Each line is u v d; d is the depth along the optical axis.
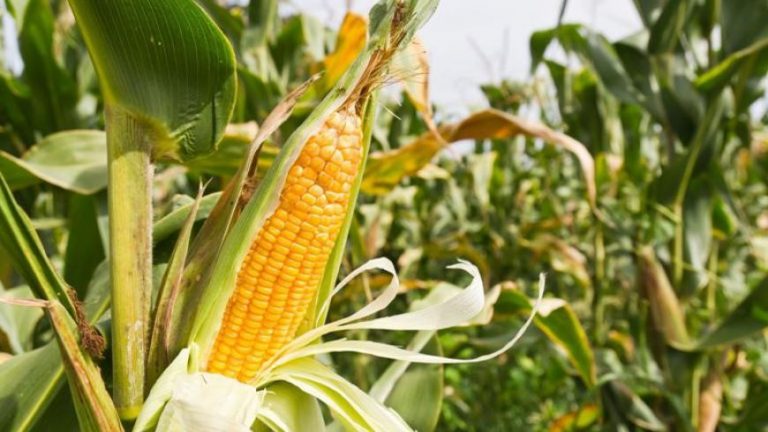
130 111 0.64
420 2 0.67
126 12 0.61
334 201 0.68
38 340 1.11
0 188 0.60
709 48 1.58
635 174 2.11
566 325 1.19
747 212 2.98
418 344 0.99
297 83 1.85
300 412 0.73
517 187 2.80
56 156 1.11
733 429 1.52
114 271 0.65
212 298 0.67
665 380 1.53
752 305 1.41
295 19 1.83
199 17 0.61
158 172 1.61
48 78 1.47
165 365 0.68
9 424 0.70
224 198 0.71
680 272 1.56
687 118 1.52
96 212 1.13
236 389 0.67
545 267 2.70
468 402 2.15
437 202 2.62
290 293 0.68
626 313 2.12
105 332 0.73
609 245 2.19
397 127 2.00
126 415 0.65
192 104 0.64
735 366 1.88
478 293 0.73
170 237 0.81
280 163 0.66
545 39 1.66
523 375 2.25
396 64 0.73
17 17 1.41
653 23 1.61
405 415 0.99
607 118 2.12
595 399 1.62
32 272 0.62
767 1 1.48
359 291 1.51
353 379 1.57
